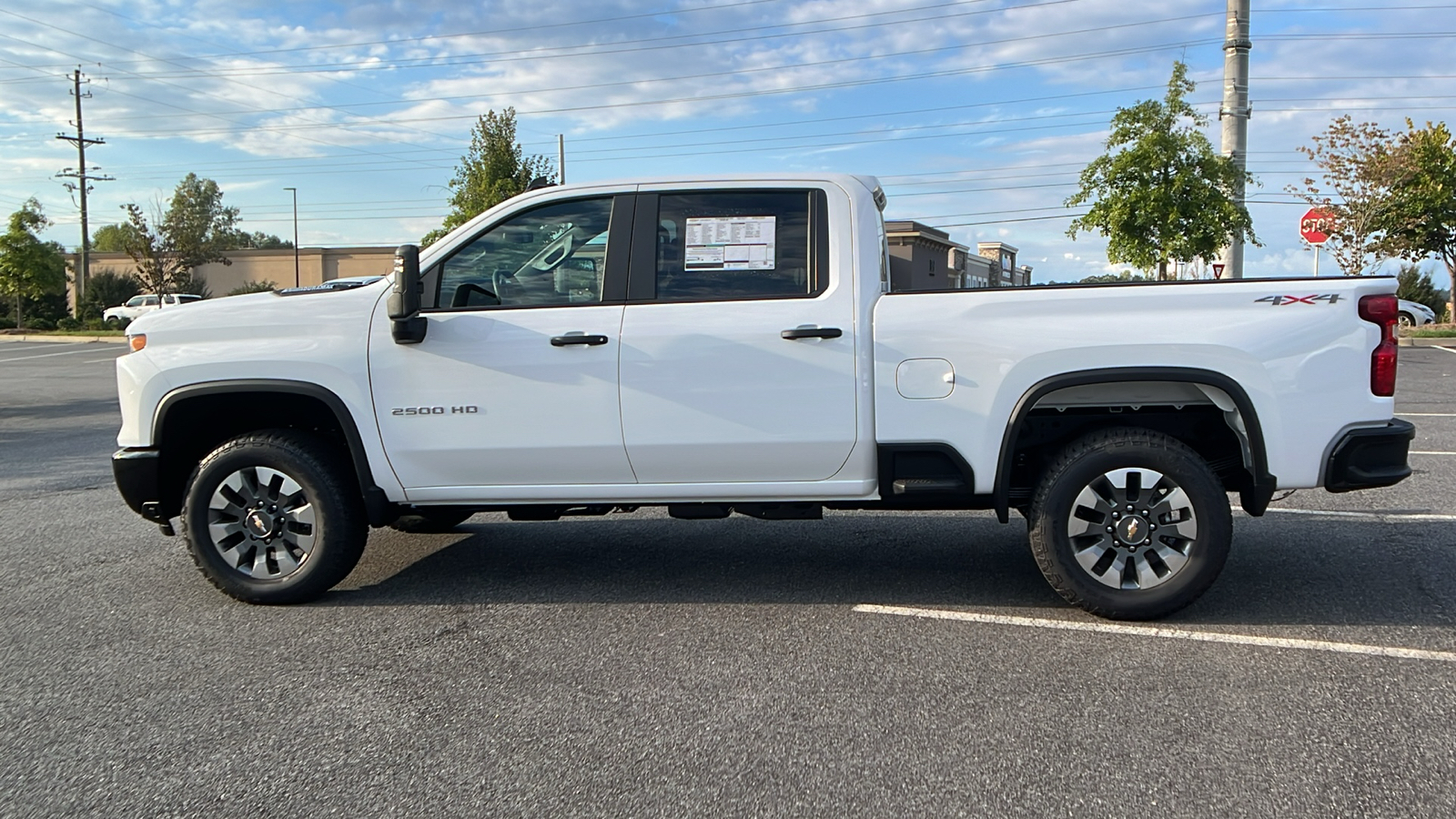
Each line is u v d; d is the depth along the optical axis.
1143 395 4.60
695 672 3.97
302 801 3.02
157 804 3.02
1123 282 4.62
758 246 4.66
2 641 4.48
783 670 3.99
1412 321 26.83
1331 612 4.61
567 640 4.39
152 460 4.84
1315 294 4.29
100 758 3.32
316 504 4.82
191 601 5.05
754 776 3.12
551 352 4.62
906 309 4.50
